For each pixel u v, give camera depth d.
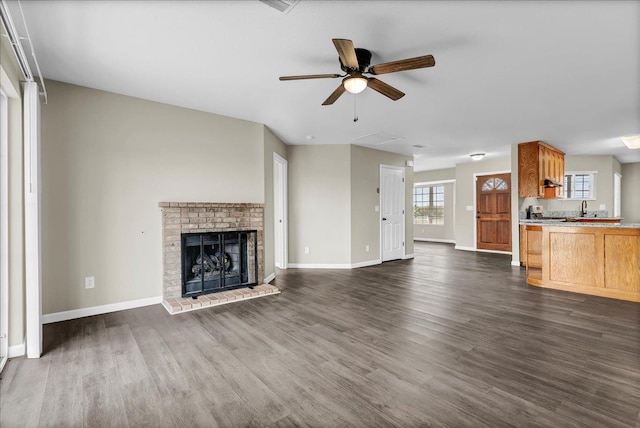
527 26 2.16
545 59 2.63
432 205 10.51
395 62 2.18
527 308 3.40
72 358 2.29
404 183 6.98
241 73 2.89
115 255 3.33
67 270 3.08
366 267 5.90
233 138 4.17
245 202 4.26
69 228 3.09
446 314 3.22
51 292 3.00
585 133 5.05
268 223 4.70
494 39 2.33
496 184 7.83
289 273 5.33
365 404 1.74
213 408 1.72
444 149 6.38
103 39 2.32
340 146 5.83
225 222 4.00
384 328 2.84
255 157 4.38
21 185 2.37
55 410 1.70
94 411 1.69
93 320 3.05
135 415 1.66
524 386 1.90
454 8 1.97
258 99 3.53
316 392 1.86
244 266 4.14
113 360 2.25
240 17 2.06
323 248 5.86
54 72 2.86
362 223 6.05
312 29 2.21
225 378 2.01
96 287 3.23
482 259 6.82
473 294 3.98
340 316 3.17
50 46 2.41
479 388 1.88
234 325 2.93
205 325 2.93
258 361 2.23
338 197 5.83
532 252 5.45
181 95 3.41
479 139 5.47
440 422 1.59
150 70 2.82
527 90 3.30
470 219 8.30
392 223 6.72
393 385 1.92
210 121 3.97
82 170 3.16
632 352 2.33
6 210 2.33
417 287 4.36
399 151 6.60
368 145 6.00
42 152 2.96
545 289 4.22
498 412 1.66
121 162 3.37
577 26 2.15
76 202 3.12
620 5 1.93
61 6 1.93
